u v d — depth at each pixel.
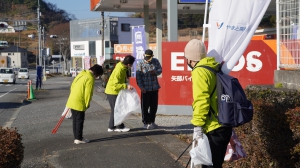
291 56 7.58
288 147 4.70
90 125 10.59
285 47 7.76
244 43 5.33
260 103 5.10
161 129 9.57
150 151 7.43
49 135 9.40
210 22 5.38
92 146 7.94
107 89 9.27
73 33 75.00
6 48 111.38
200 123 4.37
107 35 65.25
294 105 5.10
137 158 7.01
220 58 5.28
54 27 104.50
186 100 12.10
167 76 12.12
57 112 14.60
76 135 8.16
